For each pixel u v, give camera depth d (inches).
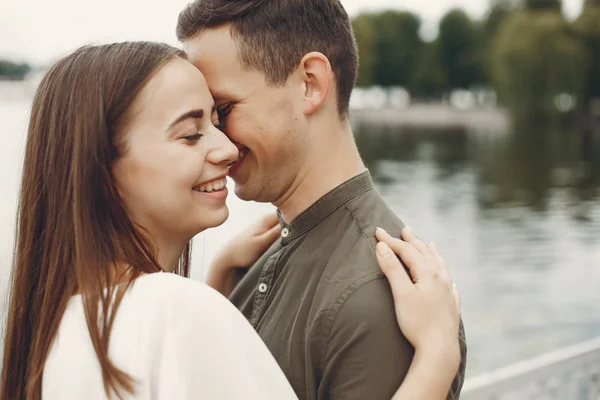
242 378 47.3
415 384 54.0
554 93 2105.1
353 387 55.6
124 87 53.3
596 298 463.2
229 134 64.2
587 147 1925.4
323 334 57.1
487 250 615.8
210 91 63.6
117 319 47.9
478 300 460.4
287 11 62.8
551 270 542.0
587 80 2150.6
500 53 2140.7
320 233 63.8
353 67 67.7
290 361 60.0
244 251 76.8
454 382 62.8
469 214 824.9
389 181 1147.9
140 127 53.9
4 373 56.5
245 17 62.3
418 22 3368.6
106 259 51.3
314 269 62.1
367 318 55.7
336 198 64.1
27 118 61.2
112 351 47.1
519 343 377.1
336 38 65.5
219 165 57.3
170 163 54.5
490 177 1234.6
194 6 64.6
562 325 407.5
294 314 61.7
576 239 668.1
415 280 58.3
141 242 53.4
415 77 3346.5
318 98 63.8
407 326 55.7
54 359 49.8
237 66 62.7
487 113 3663.9
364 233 61.4
